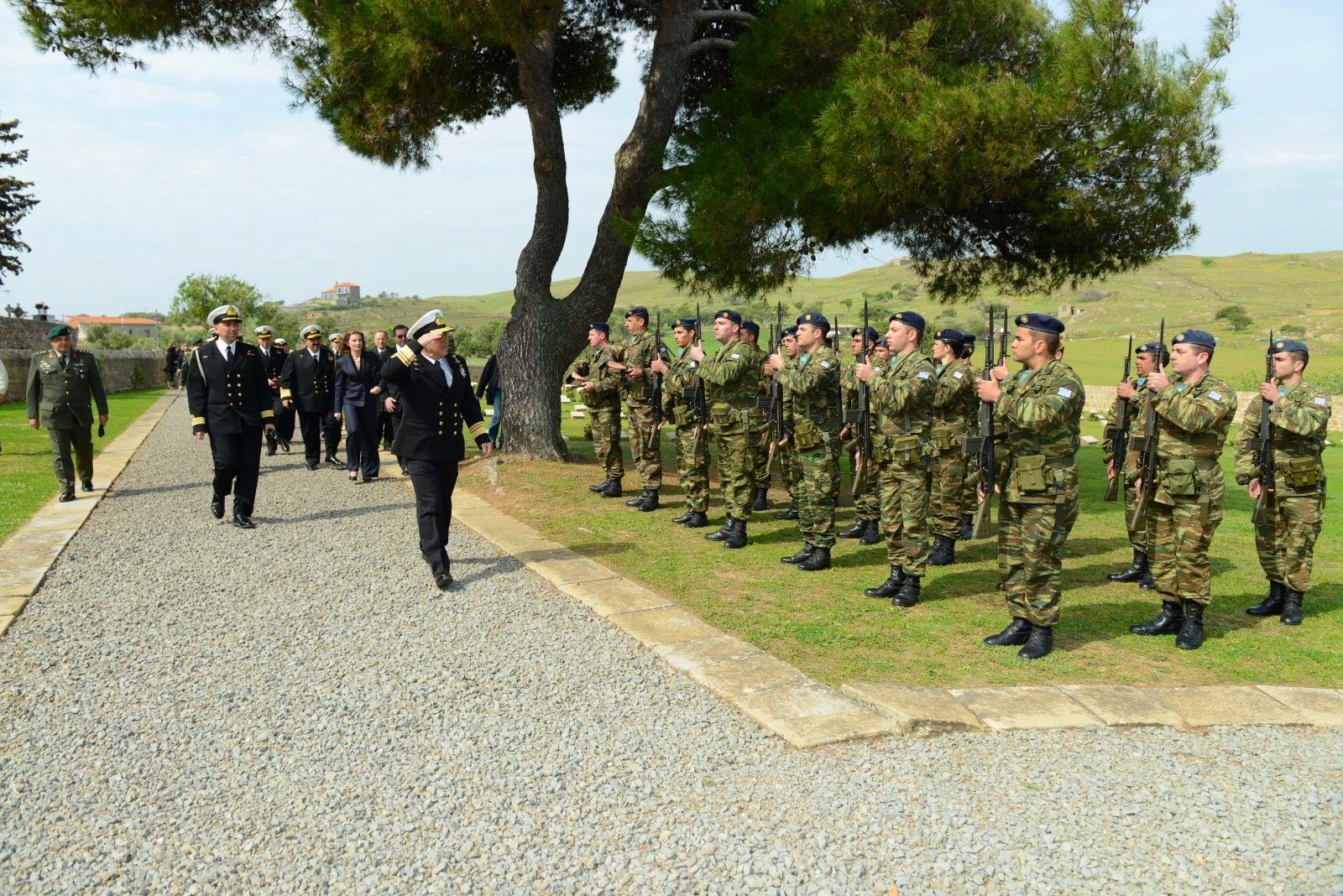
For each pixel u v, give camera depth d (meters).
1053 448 4.91
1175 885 2.82
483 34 9.36
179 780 3.51
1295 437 5.66
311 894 2.79
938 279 11.08
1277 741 3.89
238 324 7.93
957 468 7.09
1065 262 10.07
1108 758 3.69
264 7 11.38
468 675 4.59
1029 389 4.89
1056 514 4.88
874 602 5.93
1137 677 4.71
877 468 6.05
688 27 10.83
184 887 2.83
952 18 8.77
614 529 8.05
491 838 3.09
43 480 10.57
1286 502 5.68
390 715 4.11
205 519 8.38
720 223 8.82
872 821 3.19
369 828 3.17
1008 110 7.88
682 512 8.88
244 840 3.09
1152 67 8.20
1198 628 5.21
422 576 6.48
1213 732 3.98
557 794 3.40
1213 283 122.88
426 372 6.25
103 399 9.50
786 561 6.92
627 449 13.73
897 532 5.88
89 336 55.53
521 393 11.55
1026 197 8.99
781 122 9.30
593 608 5.70
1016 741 3.85
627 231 9.76
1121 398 7.31
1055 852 2.99
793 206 8.89
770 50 9.34
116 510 8.77
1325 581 6.84
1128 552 7.65
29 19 10.53
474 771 3.59
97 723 4.01
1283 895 2.77
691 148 10.13
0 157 36.56
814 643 5.11
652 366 8.41
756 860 2.95
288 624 5.37
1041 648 4.95
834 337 6.94
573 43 13.44
